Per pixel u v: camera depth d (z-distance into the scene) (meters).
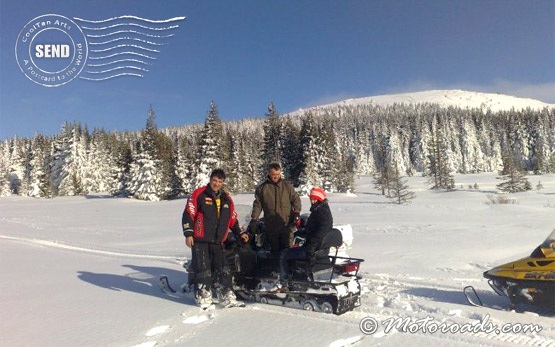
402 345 4.62
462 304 6.14
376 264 9.41
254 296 6.58
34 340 5.07
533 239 12.24
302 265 6.14
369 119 160.50
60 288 7.99
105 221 26.86
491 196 42.69
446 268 8.77
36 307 6.57
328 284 5.84
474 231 14.51
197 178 47.84
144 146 51.56
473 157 115.12
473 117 131.62
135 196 50.66
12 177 81.19
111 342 4.94
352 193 57.19
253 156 64.06
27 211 37.12
